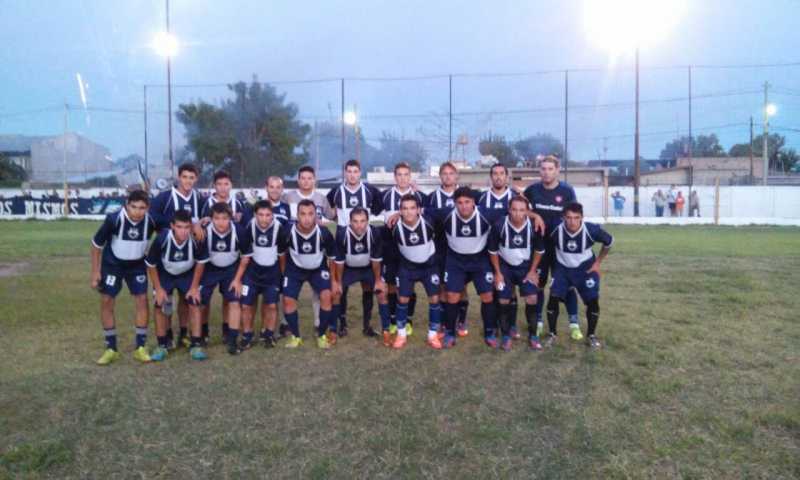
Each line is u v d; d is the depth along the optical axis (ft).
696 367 16.29
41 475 10.61
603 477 10.43
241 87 108.17
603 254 19.02
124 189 95.25
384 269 20.84
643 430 12.24
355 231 18.98
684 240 55.52
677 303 25.22
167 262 17.78
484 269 19.11
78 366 16.84
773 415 12.79
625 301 25.75
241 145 108.68
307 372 16.21
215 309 25.14
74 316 23.24
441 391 14.61
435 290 19.11
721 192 85.61
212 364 17.12
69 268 36.83
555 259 19.71
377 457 11.18
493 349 18.57
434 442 11.76
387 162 108.68
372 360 17.40
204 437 12.08
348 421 12.80
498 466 10.84
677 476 10.43
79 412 13.39
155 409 13.55
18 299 26.63
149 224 17.43
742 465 10.79
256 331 21.36
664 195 86.22
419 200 20.52
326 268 19.38
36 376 15.88
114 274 17.21
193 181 20.72
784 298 25.96
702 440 11.75
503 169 20.72
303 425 12.60
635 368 16.31
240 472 10.68
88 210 94.63
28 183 102.58
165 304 17.95
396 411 13.30
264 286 18.94
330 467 10.78
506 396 14.24
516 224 18.63
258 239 18.47
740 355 17.40
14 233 64.49
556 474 10.53
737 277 31.81
